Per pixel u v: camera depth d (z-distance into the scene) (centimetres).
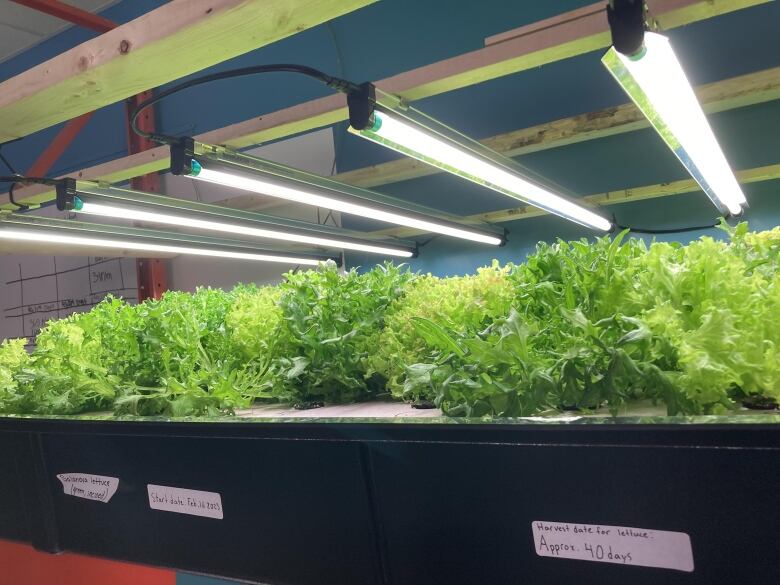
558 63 414
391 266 147
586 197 365
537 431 71
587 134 332
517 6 418
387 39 466
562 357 80
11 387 140
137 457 110
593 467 70
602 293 90
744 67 361
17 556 172
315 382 122
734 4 138
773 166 321
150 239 320
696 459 64
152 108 560
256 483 97
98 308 151
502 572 77
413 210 312
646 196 357
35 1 445
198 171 187
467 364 83
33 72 124
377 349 122
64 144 556
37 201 259
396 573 86
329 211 491
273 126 212
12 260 651
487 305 109
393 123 161
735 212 342
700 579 66
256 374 125
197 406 110
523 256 441
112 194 226
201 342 136
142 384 122
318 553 92
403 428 80
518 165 246
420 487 82
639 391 86
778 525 61
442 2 444
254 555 99
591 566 71
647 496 67
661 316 78
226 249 378
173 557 108
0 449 130
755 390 76
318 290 133
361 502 87
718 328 75
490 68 165
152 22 106
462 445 78
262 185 216
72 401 127
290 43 504
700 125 192
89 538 119
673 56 130
